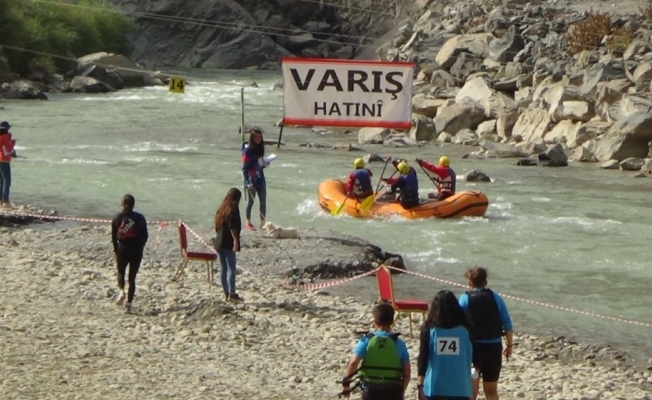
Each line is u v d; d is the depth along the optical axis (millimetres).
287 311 51781
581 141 117250
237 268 59344
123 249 49250
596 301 56906
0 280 54781
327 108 76000
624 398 40594
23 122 135875
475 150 121625
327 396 37469
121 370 39344
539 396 40156
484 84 142875
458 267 63594
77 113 149375
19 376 37656
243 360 42188
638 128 109438
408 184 77062
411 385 40344
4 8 189750
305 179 94938
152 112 154125
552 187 95000
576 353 47719
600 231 75062
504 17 189375
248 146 67688
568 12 196750
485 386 34438
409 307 46906
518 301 56531
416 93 159125
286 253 62031
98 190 86625
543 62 151125
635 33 155750
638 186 96688
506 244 69938
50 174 94000
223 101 176750
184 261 56812
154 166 101000
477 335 33969
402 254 66312
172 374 39219
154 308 50281
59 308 49375
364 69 75625
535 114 126875
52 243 65312
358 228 73500
